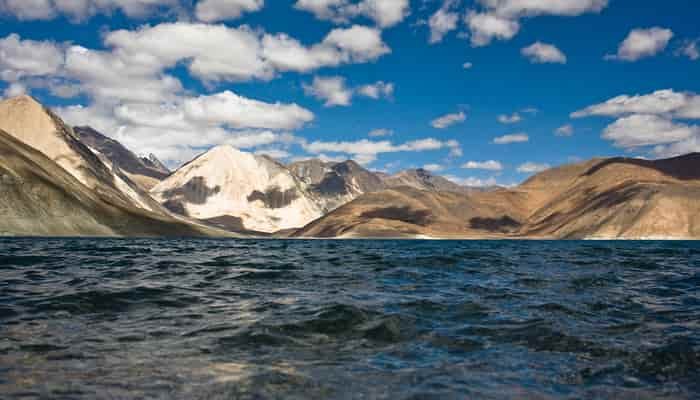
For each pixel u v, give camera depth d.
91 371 10.99
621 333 15.18
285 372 11.08
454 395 9.76
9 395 9.41
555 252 83.75
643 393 10.03
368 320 16.81
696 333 15.22
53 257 50.72
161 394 9.62
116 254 59.25
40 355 12.27
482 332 15.25
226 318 17.28
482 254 72.38
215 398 9.45
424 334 14.98
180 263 45.38
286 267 42.06
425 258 57.44
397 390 10.01
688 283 30.38
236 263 46.91
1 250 64.62
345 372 11.14
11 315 17.45
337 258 57.50
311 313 18.05
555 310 19.17
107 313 18.25
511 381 10.63
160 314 18.11
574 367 11.69
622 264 49.31
